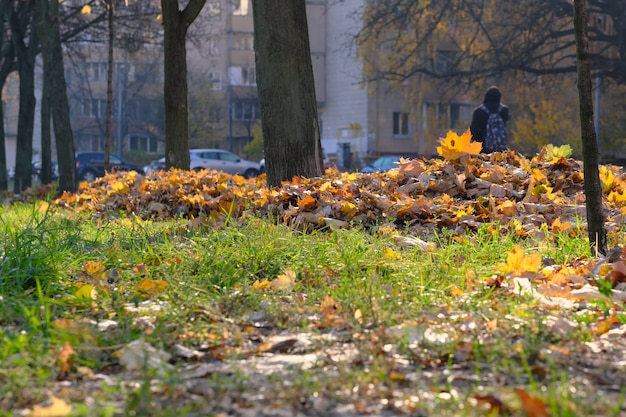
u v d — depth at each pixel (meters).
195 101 80.94
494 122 15.77
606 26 52.28
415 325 4.91
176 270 6.77
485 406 3.45
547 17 43.25
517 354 4.34
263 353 4.75
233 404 3.70
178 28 17.34
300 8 12.68
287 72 12.55
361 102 71.31
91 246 7.78
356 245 7.42
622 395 3.45
